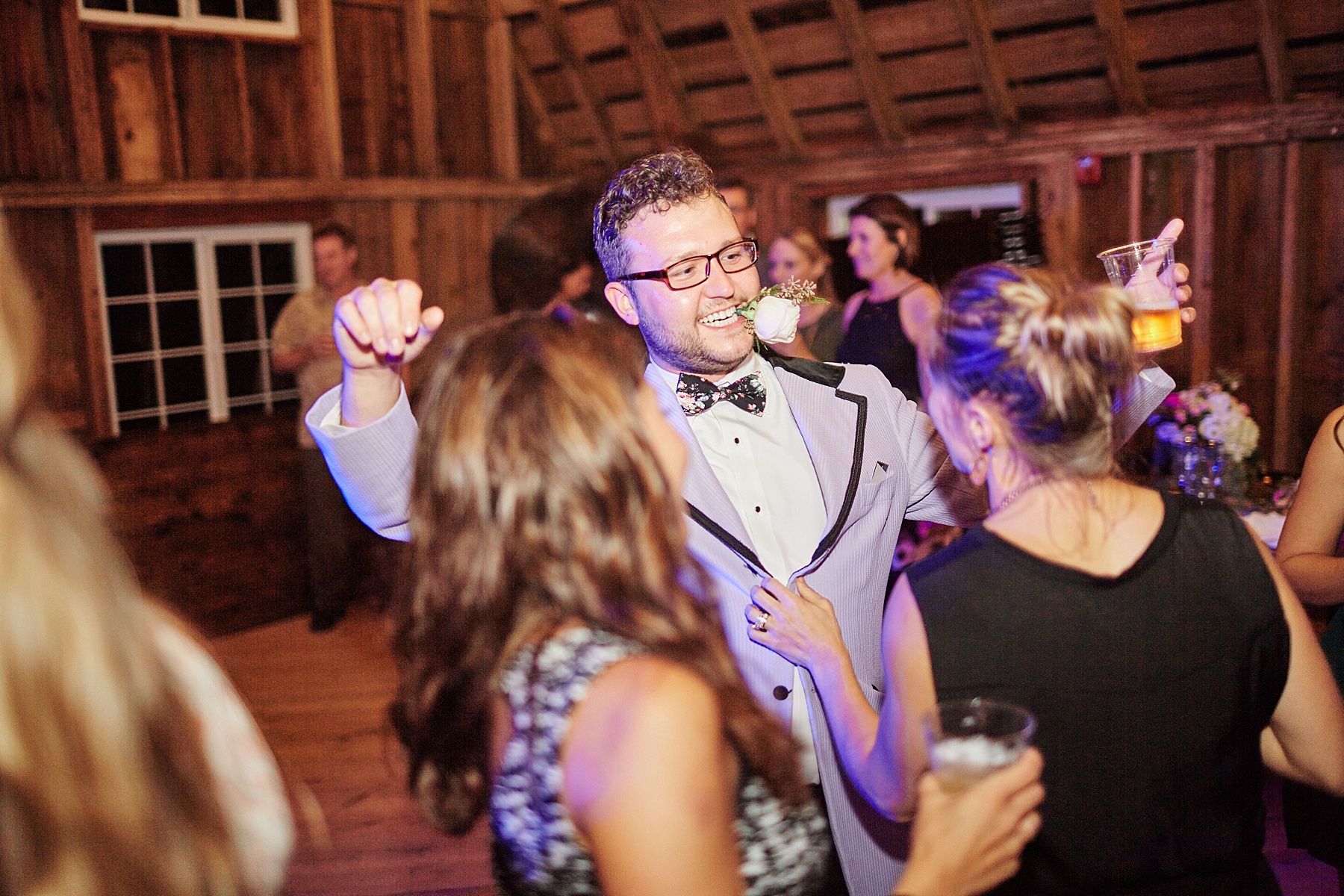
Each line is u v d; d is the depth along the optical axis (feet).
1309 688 3.86
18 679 2.32
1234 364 17.46
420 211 21.54
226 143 18.80
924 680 3.81
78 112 16.71
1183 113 16.67
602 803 2.98
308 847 11.05
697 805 2.98
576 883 3.16
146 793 2.47
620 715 2.99
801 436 6.29
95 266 17.13
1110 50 16.55
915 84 19.07
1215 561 3.81
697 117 22.02
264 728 14.24
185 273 18.70
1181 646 3.73
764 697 5.75
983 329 3.82
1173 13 15.94
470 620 3.26
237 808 3.05
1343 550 6.22
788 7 19.13
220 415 19.13
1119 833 3.75
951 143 19.11
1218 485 11.01
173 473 17.74
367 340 4.70
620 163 23.02
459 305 22.15
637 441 3.25
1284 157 16.29
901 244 13.28
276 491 18.97
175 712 2.63
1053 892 3.80
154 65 17.76
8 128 16.30
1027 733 3.45
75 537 2.48
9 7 16.15
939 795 3.46
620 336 3.45
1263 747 4.18
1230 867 3.84
